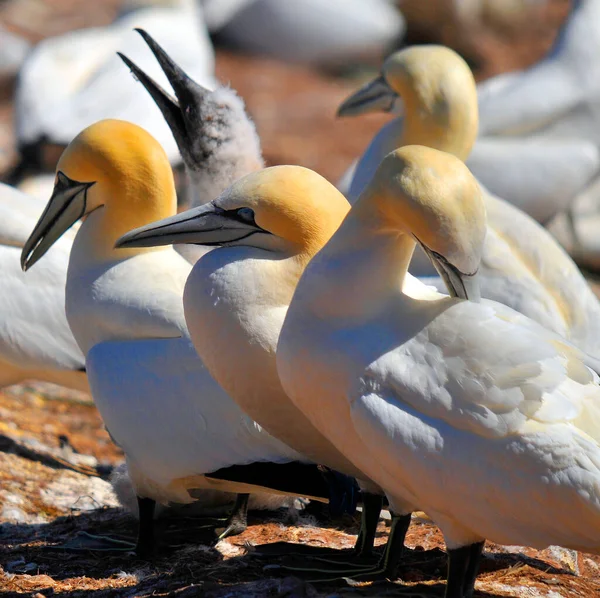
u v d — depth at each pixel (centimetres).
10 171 2573
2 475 1322
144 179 1151
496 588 1009
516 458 843
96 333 1151
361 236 896
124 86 2478
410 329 888
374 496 1052
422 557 1076
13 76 3572
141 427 1068
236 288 979
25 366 1433
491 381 851
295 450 1038
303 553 1077
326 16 4103
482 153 2195
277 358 932
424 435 854
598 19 2388
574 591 1030
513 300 1409
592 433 870
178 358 1072
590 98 2331
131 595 997
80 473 1403
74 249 1177
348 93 3859
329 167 3153
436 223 849
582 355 917
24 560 1108
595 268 2491
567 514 850
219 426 1052
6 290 1420
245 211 995
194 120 1296
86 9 4338
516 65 4250
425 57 1444
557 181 2177
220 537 1134
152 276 1133
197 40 2822
